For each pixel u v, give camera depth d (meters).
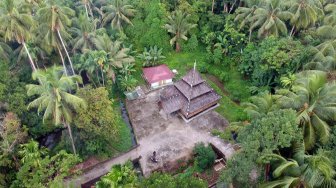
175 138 38.06
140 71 50.62
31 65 41.12
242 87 44.69
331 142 24.25
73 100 29.05
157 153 35.94
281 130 22.16
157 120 41.00
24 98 35.72
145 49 51.62
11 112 32.28
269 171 23.25
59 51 40.56
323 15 43.91
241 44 48.06
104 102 32.56
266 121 22.84
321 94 24.95
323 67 32.62
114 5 50.19
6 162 28.64
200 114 41.34
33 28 37.78
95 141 34.03
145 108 43.25
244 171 21.91
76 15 52.91
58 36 39.16
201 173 33.34
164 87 47.25
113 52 44.75
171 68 50.94
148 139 38.00
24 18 33.69
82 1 49.75
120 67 44.94
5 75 35.50
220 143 37.00
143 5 52.78
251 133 23.61
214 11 55.50
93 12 55.00
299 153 21.73
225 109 42.47
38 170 26.80
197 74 38.69
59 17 36.50
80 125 31.19
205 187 23.34
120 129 40.06
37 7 43.75
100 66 42.66
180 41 53.44
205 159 33.00
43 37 40.03
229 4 55.06
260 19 42.03
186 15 52.59
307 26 44.78
